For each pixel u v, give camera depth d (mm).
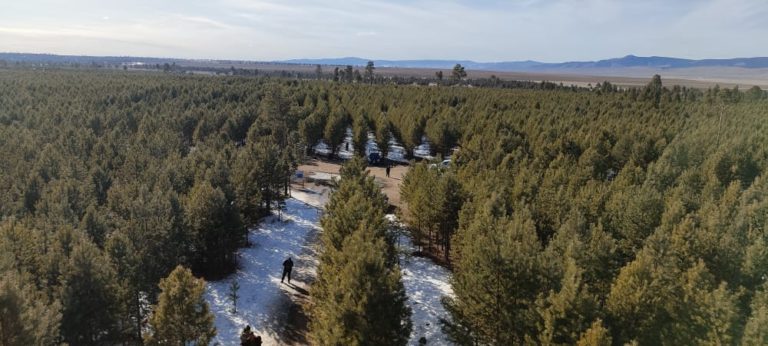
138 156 45250
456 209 35094
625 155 54125
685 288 18859
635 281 18516
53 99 87188
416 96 107000
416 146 78312
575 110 87438
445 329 23953
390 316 18703
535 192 35188
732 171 41875
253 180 41344
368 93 111688
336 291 18969
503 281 20141
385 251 23609
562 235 25141
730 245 23797
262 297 30406
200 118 78562
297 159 57906
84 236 24234
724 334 16719
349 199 29969
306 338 26266
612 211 30344
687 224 24938
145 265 24875
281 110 74062
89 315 20641
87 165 45031
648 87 107500
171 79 139750
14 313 15242
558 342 17547
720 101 82875
